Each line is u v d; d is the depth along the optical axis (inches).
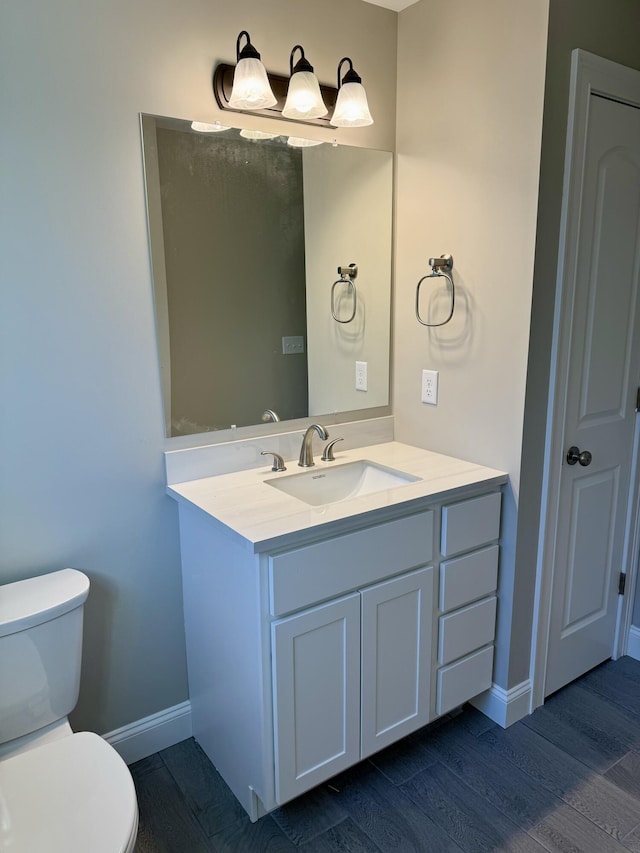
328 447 77.1
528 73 62.0
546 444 72.0
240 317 71.1
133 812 44.4
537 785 67.4
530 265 64.9
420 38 73.8
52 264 57.7
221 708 65.8
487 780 68.2
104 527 65.2
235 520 56.5
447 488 65.4
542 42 60.3
